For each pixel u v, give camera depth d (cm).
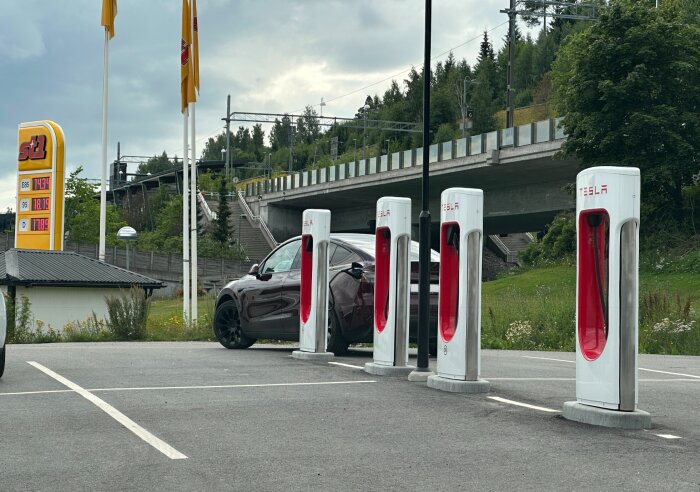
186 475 630
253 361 1366
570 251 5506
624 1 5066
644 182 4831
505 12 6072
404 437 769
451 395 1013
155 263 8594
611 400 837
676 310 2452
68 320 3297
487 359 1581
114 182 19488
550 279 4688
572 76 5166
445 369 1073
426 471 648
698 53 5006
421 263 1185
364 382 1119
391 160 7469
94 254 8238
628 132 4884
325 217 1409
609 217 838
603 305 857
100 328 2445
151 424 817
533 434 787
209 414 872
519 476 634
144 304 2334
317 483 611
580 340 873
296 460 680
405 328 1226
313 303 1405
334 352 1482
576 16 6122
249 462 671
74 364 1299
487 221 7550
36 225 4088
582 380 866
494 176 6531
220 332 1684
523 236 11012
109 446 723
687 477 635
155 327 2533
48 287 3247
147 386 1061
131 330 2303
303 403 941
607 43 4962
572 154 5234
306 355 1401
